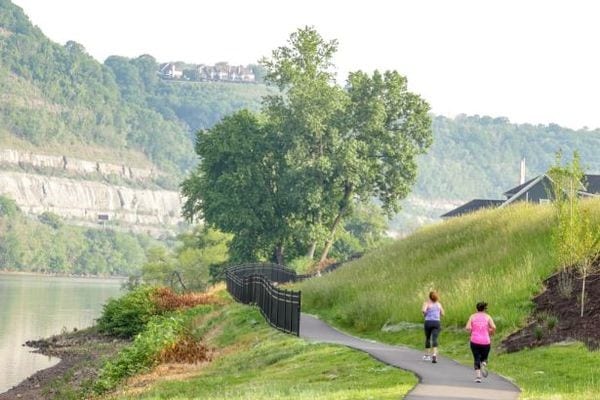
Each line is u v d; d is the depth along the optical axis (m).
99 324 102.75
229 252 160.38
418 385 34.09
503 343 47.69
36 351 91.50
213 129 155.38
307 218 155.62
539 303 52.50
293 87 157.00
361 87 157.25
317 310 74.62
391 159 157.75
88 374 67.56
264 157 154.38
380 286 73.00
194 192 159.25
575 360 40.62
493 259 66.00
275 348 52.03
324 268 135.50
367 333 59.84
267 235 155.12
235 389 39.25
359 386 35.03
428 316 42.81
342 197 158.25
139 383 50.81
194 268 183.38
